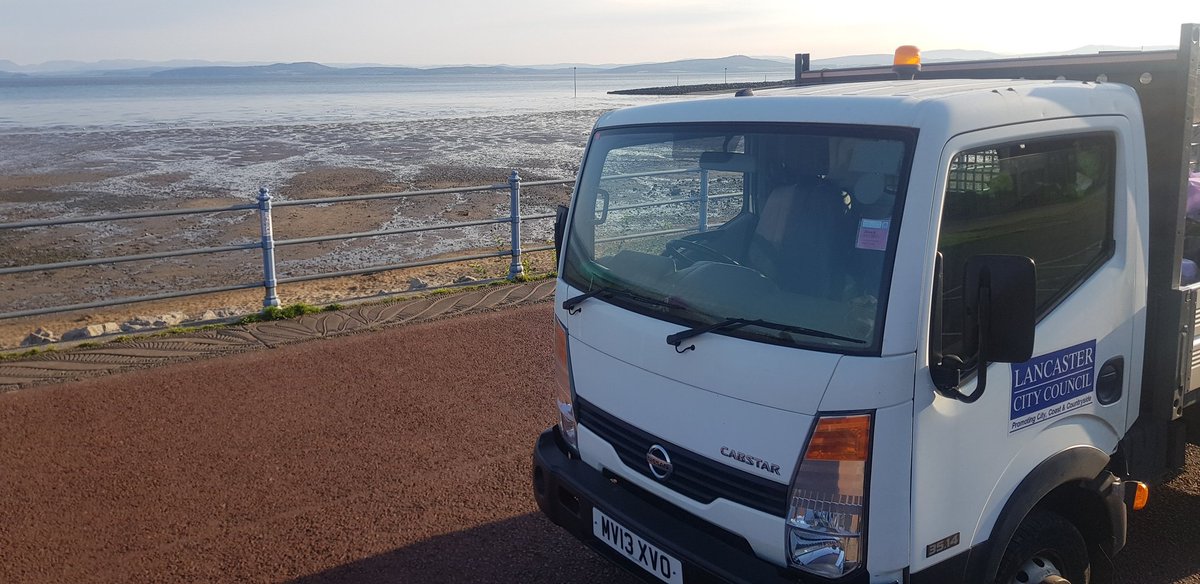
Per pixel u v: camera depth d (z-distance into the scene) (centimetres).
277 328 843
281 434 598
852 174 284
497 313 896
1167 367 356
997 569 311
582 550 455
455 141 3934
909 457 274
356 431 605
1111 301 333
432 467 551
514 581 427
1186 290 352
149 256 844
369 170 2834
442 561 444
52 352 770
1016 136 292
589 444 359
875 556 277
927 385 274
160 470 542
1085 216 323
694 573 301
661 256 339
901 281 266
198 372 718
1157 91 344
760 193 310
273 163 3092
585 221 378
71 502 500
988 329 260
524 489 523
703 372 299
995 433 299
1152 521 470
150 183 2588
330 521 483
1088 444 338
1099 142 325
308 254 1567
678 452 312
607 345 342
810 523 276
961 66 427
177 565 439
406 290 1082
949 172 275
